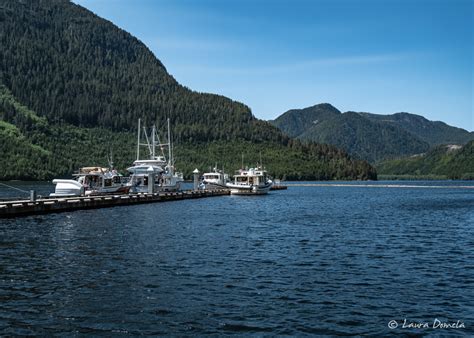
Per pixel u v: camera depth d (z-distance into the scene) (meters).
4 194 124.88
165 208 79.38
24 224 52.50
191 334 19.58
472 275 30.05
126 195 89.75
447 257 36.12
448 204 101.69
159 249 37.66
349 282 27.92
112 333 19.56
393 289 26.52
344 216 70.62
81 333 19.53
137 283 26.78
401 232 51.25
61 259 33.03
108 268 30.39
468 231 52.47
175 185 118.19
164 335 19.44
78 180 87.75
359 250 38.94
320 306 23.28
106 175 91.88
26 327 20.05
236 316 21.66
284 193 154.62
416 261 34.47
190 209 79.06
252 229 52.34
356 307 23.23
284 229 52.81
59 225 52.03
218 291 25.50
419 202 109.12
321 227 55.19
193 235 46.34
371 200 116.81
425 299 24.70
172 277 28.31
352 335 19.80
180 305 23.05
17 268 30.08
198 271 30.00
